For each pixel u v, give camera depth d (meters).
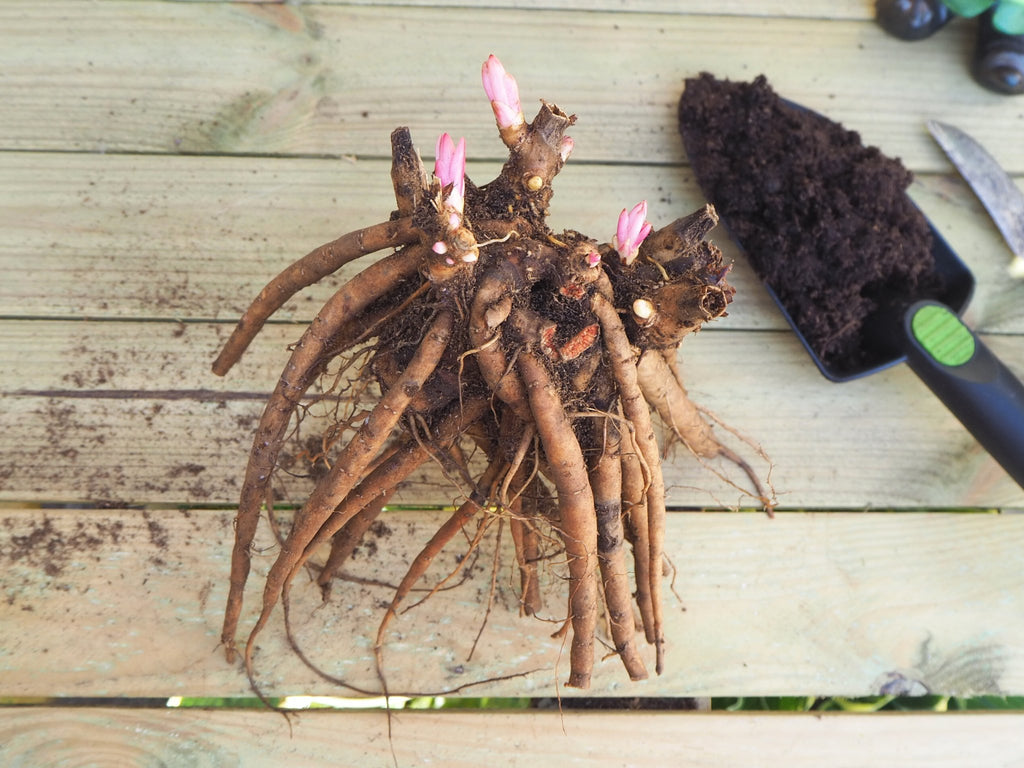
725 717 0.59
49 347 0.61
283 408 0.50
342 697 0.58
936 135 0.67
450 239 0.43
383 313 0.51
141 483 0.60
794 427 0.63
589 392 0.49
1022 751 0.59
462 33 0.66
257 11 0.66
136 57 0.64
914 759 0.59
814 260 0.61
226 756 0.57
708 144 0.63
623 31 0.67
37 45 0.64
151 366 0.61
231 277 0.62
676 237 0.48
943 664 0.61
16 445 0.60
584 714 0.59
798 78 0.68
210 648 0.58
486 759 0.58
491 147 0.65
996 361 0.59
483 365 0.47
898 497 0.63
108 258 0.62
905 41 0.69
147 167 0.63
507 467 0.53
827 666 0.60
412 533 0.61
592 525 0.49
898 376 0.64
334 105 0.65
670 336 0.49
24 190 0.62
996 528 0.63
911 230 0.62
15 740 0.56
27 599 0.58
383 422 0.47
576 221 0.65
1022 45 0.66
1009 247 0.66
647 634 0.57
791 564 0.62
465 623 0.60
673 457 0.62
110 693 0.57
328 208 0.64
